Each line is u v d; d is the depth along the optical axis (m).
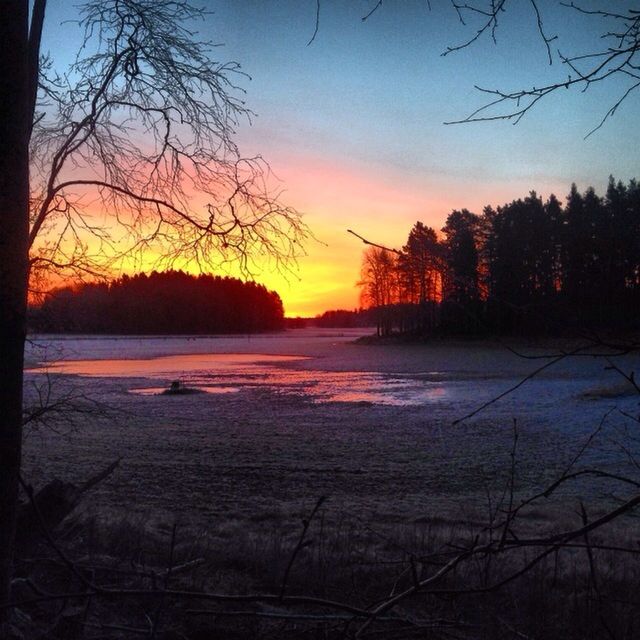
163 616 4.18
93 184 5.48
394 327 109.38
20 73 3.54
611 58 2.64
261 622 4.25
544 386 36.16
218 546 6.76
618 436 20.28
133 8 5.37
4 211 3.48
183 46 5.49
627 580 5.50
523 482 15.03
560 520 10.34
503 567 5.65
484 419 24.91
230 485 14.76
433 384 39.31
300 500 13.31
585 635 3.94
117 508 11.42
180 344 110.88
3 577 3.48
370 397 33.03
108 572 4.82
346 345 101.94
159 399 32.31
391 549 6.61
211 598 2.44
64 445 19.12
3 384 3.47
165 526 8.97
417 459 17.91
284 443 20.30
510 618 4.35
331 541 6.83
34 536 4.71
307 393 35.22
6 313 3.48
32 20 4.46
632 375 2.17
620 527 9.62
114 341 120.88
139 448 19.05
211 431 22.48
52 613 4.14
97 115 5.76
